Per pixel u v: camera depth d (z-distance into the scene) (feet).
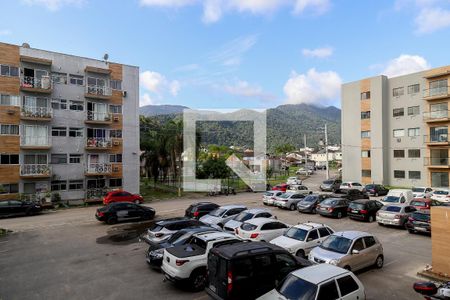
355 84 167.73
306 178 230.89
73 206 104.94
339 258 37.40
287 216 82.23
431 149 141.79
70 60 113.29
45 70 108.27
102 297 33.83
